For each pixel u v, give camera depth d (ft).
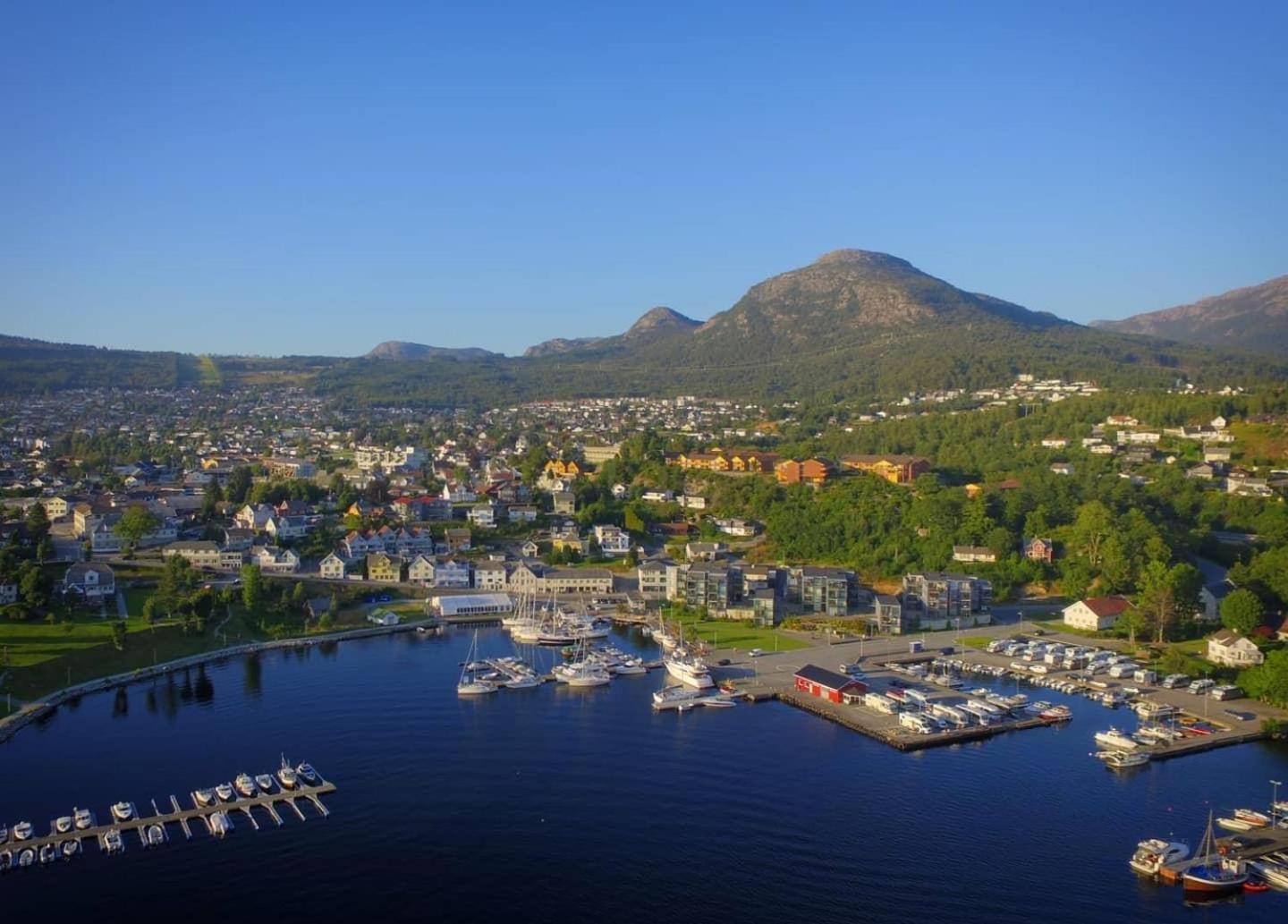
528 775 547.08
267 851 460.55
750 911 413.39
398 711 652.89
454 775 546.26
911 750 591.37
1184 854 453.17
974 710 644.69
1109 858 460.14
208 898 421.59
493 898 422.41
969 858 458.09
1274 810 501.97
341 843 467.93
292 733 609.01
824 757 579.07
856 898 424.05
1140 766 567.59
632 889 429.38
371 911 412.36
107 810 497.46
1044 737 615.16
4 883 431.84
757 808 507.71
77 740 592.60
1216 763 572.51
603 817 496.23
